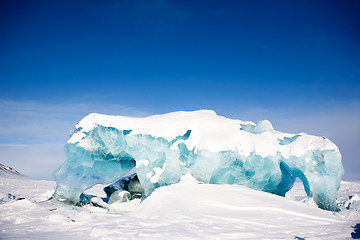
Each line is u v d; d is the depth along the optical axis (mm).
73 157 10594
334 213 7637
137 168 10492
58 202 9977
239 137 10477
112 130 10984
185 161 10273
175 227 5863
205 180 10039
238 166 10242
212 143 10086
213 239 5031
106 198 13297
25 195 14281
